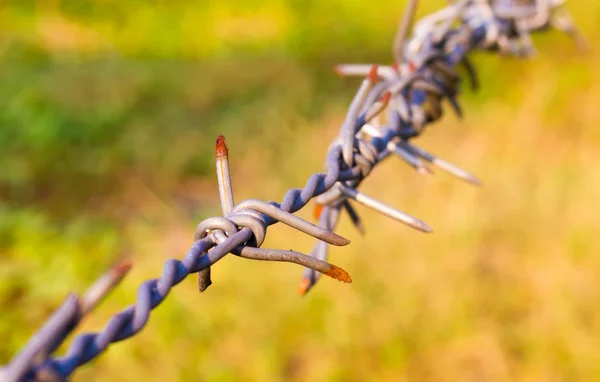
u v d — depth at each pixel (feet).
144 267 2.50
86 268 2.51
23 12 6.01
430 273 2.19
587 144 2.89
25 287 2.40
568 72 3.22
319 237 0.70
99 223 2.97
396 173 2.75
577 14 3.40
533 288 2.14
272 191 2.93
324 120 3.61
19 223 2.76
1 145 3.54
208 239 0.69
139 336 2.06
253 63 4.71
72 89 4.18
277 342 2.02
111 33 5.86
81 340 0.62
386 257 2.27
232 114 3.92
